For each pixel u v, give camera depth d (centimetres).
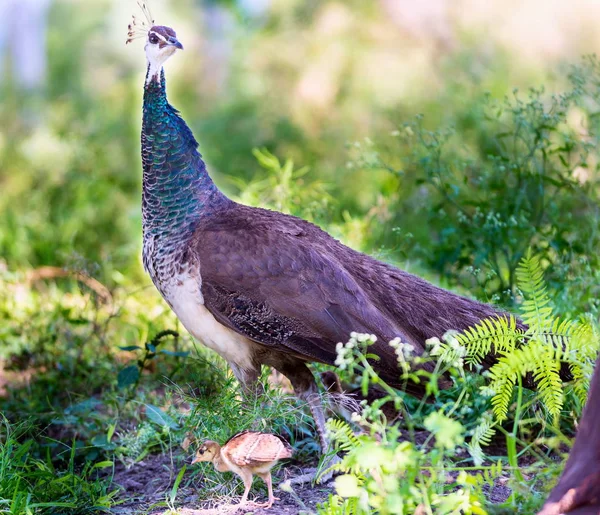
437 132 1255
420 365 805
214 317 856
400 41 2641
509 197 1194
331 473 811
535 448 820
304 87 2403
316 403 844
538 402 801
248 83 2483
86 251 1681
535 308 757
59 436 995
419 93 2184
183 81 3092
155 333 1159
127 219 1783
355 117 2173
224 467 752
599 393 610
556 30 2728
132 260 1588
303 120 2272
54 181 1950
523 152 1386
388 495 583
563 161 1168
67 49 3155
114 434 979
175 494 776
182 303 873
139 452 929
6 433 907
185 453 884
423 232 1367
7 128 2630
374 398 908
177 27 3212
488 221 1123
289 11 2748
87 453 938
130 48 3272
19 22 3144
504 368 700
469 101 1811
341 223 1388
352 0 2697
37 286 1518
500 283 1118
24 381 1104
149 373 1114
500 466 654
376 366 812
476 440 665
